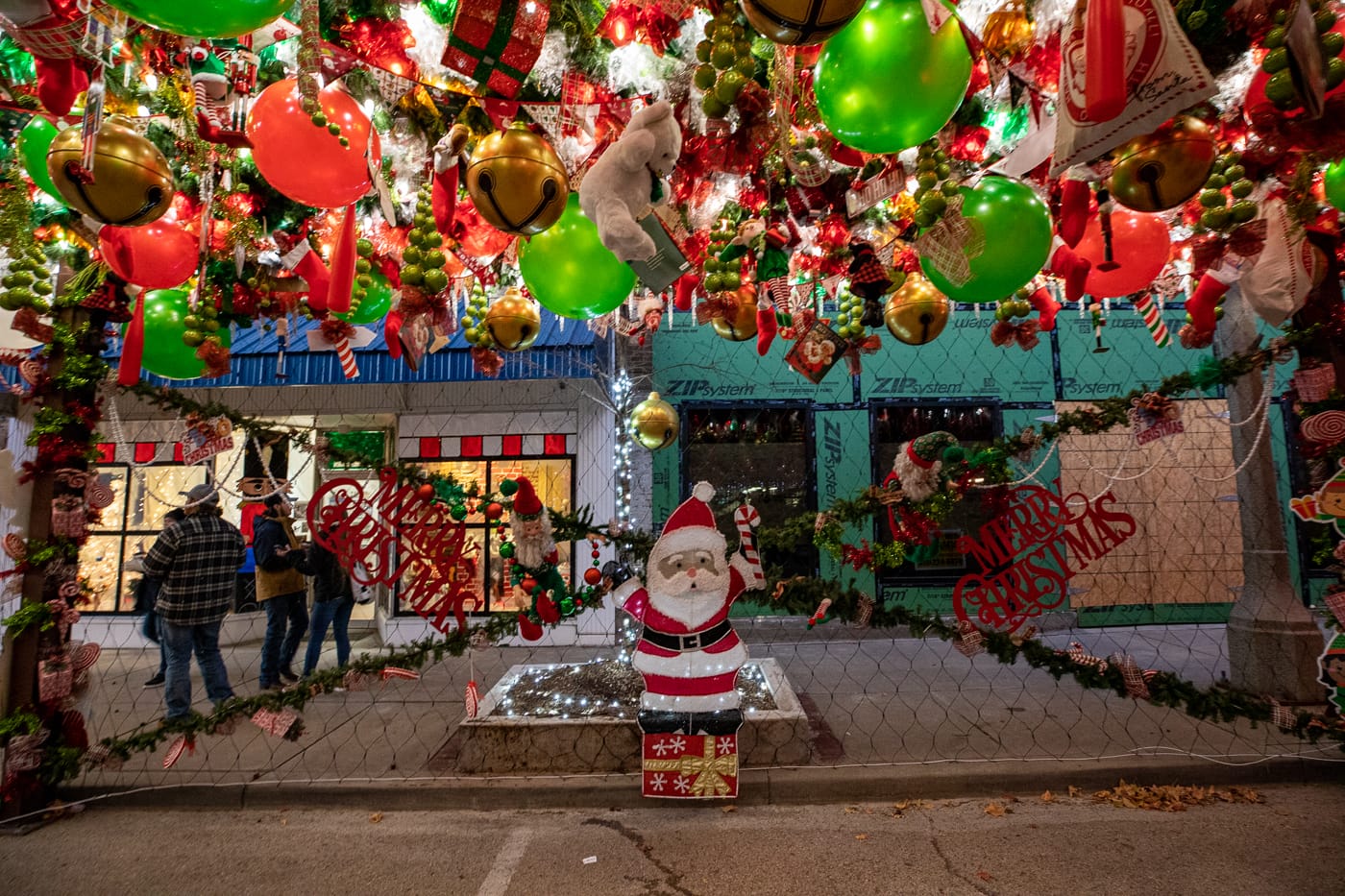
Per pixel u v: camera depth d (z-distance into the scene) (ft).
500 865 9.80
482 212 7.66
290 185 7.70
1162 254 10.18
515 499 10.42
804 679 18.94
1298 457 26.25
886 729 14.51
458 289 13.24
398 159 10.05
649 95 8.45
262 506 19.40
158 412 25.43
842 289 12.27
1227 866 9.44
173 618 14.92
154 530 25.99
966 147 9.47
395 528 10.83
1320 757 12.21
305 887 9.34
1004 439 11.12
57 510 11.56
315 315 11.04
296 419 26.30
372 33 7.41
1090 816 10.98
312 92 6.05
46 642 11.60
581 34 8.00
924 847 10.09
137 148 7.10
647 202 7.58
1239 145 8.95
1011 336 11.75
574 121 8.34
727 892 9.02
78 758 11.41
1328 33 6.38
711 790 10.23
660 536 10.34
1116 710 15.60
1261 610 16.20
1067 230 8.48
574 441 25.18
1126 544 26.76
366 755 13.47
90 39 5.88
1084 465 27.07
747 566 10.31
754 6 5.23
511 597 24.13
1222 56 7.42
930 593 26.23
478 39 6.66
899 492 10.90
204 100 7.39
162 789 11.85
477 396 25.38
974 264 8.90
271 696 11.19
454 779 12.09
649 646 10.19
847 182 10.44
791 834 10.59
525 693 14.94
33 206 9.30
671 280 8.18
